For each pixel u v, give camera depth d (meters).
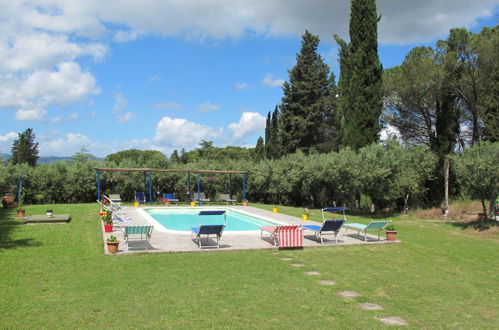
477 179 16.16
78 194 30.69
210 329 5.36
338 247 12.27
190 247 11.36
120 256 9.94
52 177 29.22
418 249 12.34
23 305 6.09
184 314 5.91
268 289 7.42
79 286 7.20
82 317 5.66
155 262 9.39
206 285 7.54
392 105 27.25
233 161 36.75
